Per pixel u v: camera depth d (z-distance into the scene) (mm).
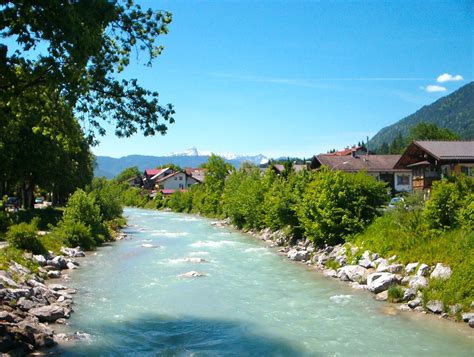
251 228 50281
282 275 25359
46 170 48125
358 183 29000
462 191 22172
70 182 56375
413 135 127875
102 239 40406
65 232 35281
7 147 43250
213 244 39281
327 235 29344
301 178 38469
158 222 67812
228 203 61625
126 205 142125
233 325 16578
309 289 21891
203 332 15820
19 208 58281
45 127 16891
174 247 37406
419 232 22578
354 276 23078
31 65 13398
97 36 13508
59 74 12438
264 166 115250
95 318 17234
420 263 20297
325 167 36281
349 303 19266
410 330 15680
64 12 11688
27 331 13648
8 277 19000
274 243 38312
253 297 20500
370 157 68688
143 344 14594
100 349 13992
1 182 55438
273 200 38969
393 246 23047
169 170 162750
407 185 64562
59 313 16672
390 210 27422
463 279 17422
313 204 30500
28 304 16672
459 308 16609
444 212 21734
